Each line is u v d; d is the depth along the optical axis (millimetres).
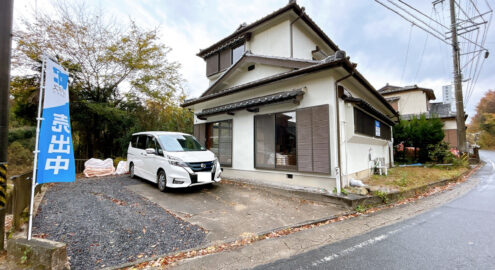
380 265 2406
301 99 5910
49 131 2699
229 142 8055
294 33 8516
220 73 11594
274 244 3055
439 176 8156
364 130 6883
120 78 12188
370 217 4230
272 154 6574
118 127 11656
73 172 2887
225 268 2422
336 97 5328
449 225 3668
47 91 2701
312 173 5555
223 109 7441
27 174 4031
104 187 6426
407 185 6301
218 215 4230
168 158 5809
